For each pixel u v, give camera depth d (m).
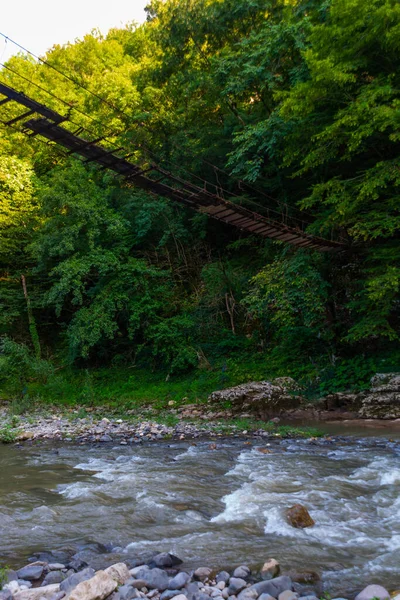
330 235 16.38
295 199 20.16
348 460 7.70
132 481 6.68
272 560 3.76
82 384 19.36
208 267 21.55
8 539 4.58
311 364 16.38
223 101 21.17
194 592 3.29
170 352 18.88
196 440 10.25
